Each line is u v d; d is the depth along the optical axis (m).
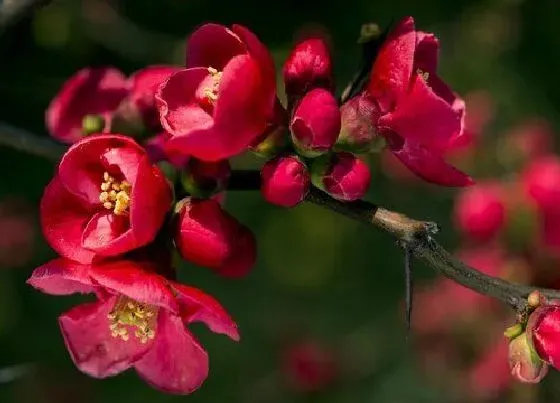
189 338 0.51
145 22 1.00
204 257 0.51
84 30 0.93
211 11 1.01
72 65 0.96
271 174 0.50
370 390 0.95
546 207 0.67
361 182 0.50
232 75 0.49
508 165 0.80
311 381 0.96
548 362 0.50
